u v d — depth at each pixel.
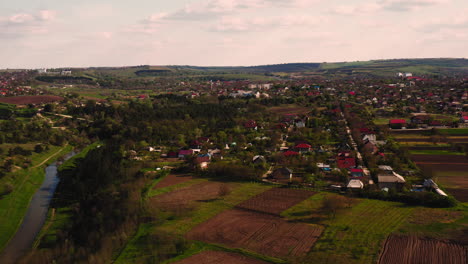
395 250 66.00
